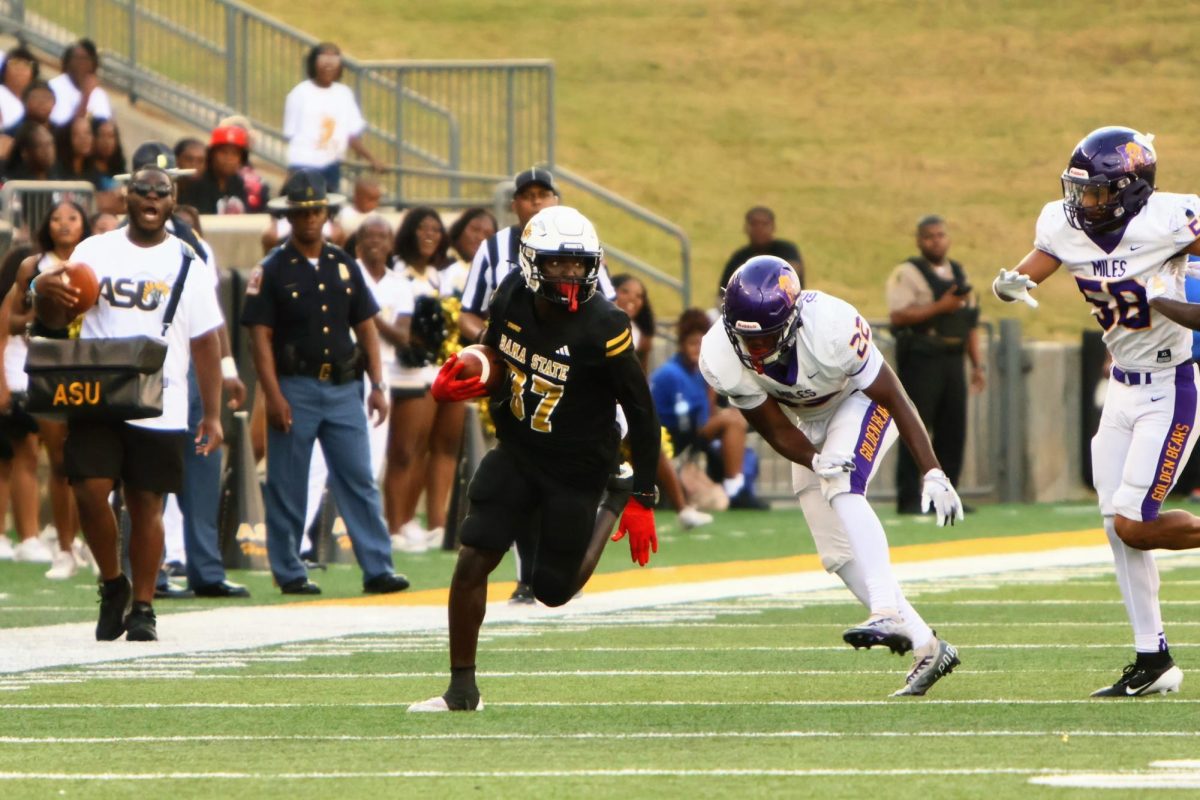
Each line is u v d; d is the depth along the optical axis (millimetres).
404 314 47562
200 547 39688
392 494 48625
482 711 24953
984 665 29141
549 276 23375
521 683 27688
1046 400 68625
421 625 35094
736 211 106188
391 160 68188
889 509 63844
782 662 29906
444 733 23234
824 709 24953
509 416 24234
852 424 26125
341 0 132875
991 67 125875
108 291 32125
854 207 107688
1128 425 26250
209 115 69500
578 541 24406
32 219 50062
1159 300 24906
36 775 20547
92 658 30594
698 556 48906
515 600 38438
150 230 32562
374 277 47344
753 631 34219
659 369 60750
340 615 36656
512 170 65562
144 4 70562
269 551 40375
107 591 32688
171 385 32281
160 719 24469
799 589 41656
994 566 46375
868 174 112125
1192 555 49625
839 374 25656
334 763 21203
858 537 25969
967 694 26250
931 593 40469
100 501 32062
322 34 126312
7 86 57000
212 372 33156
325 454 40219
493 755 21641
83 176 54656
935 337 57344
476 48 127000
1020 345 68250
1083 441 69500
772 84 124375
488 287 37188
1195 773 20047
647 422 24328
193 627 34750
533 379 23859
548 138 66688
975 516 61656
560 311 23766
